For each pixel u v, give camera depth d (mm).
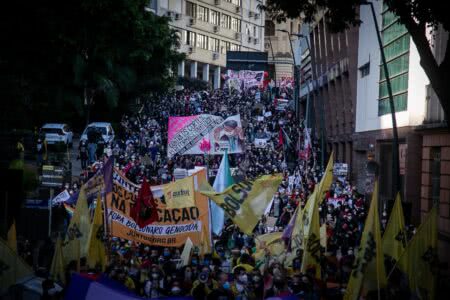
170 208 20438
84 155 44469
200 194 20531
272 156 48719
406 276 14766
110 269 17375
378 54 41875
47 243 21391
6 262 15180
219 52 124188
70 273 16625
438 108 31125
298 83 71625
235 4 127812
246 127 58719
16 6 29312
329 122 63656
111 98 58500
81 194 18141
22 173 25656
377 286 14375
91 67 55438
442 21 17078
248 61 108625
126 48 51375
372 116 43469
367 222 14445
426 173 31906
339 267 19016
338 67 56812
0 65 32219
